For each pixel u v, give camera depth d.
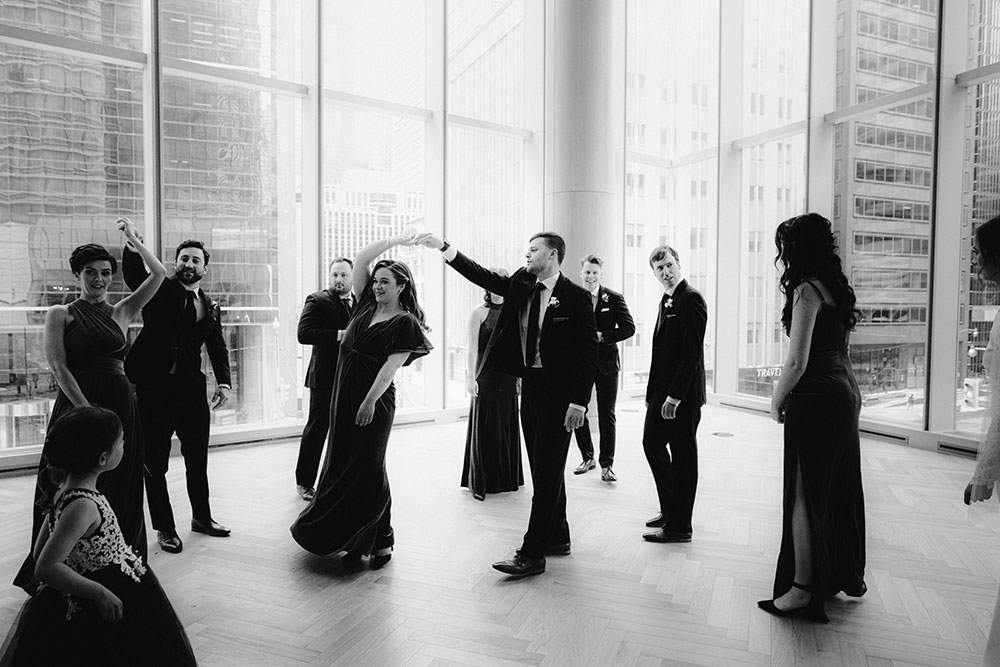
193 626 2.58
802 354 2.60
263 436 6.12
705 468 5.25
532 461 3.21
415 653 2.38
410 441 6.25
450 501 4.36
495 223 7.83
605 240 7.15
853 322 2.67
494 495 4.51
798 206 7.55
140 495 2.86
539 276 3.21
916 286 6.05
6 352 5.23
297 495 4.45
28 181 5.31
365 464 3.11
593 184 7.07
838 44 6.84
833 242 2.66
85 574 1.61
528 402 3.21
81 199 5.54
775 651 2.41
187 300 3.45
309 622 2.62
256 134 6.36
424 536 3.68
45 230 5.40
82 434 1.65
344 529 3.10
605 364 4.83
